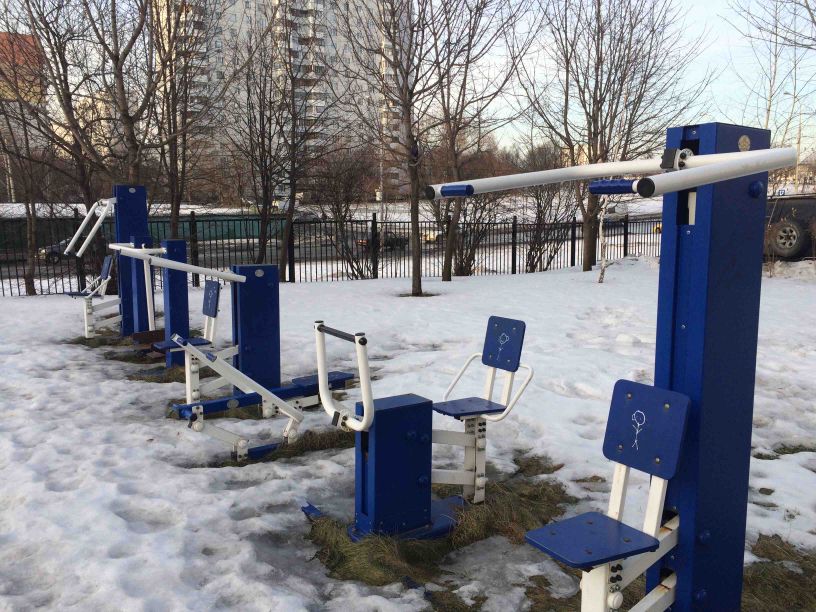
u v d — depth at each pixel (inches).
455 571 117.3
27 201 518.9
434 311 389.1
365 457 124.9
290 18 620.1
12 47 463.5
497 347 149.4
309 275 715.4
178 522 129.2
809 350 279.1
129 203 318.3
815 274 515.2
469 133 709.3
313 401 201.5
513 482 156.1
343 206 783.7
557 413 200.8
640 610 79.6
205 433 171.8
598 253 898.1
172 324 264.1
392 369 260.7
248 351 197.0
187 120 548.1
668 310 83.0
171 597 101.4
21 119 477.1
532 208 876.0
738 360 84.4
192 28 466.6
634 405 83.9
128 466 159.0
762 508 139.6
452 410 136.5
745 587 109.8
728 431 84.4
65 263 762.2
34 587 106.0
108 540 119.3
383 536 121.8
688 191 81.3
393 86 480.1
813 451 175.2
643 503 141.3
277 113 655.8
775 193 610.9
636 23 558.3
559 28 554.6
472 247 689.6
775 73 590.6
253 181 721.0
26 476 149.9
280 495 143.8
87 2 391.2
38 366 268.2
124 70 456.4
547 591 110.0
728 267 81.3
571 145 580.4
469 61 454.9
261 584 105.3
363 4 526.6
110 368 269.9
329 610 101.3
